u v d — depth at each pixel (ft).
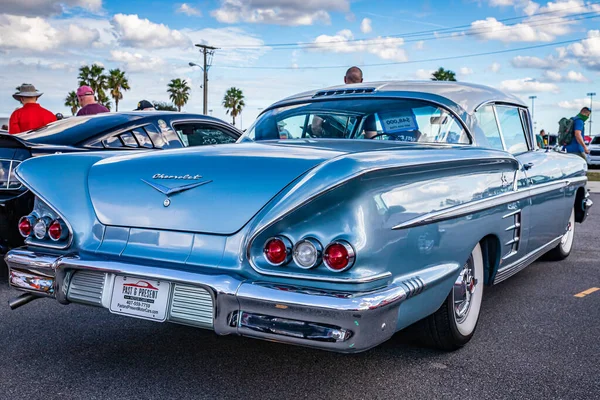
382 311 7.04
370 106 11.19
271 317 7.18
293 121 11.71
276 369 9.27
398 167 7.53
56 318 11.84
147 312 7.93
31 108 22.81
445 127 10.73
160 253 7.90
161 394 8.38
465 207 8.89
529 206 11.84
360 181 7.10
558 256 17.44
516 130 13.03
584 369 9.36
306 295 6.94
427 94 11.10
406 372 9.18
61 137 15.85
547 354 10.00
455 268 8.68
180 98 191.42
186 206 7.91
